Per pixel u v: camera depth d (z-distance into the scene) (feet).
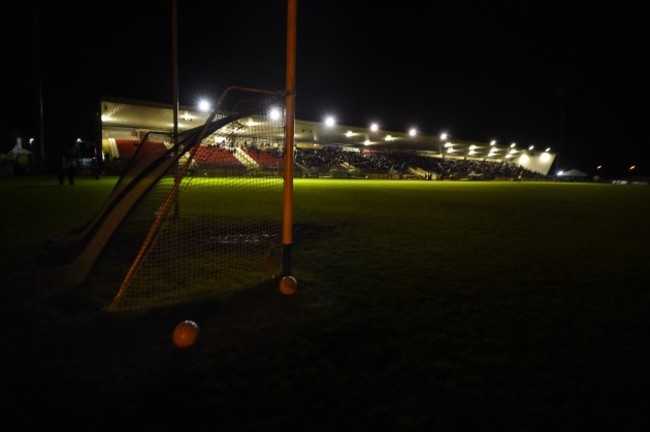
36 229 26.30
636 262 21.16
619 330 11.95
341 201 52.13
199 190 55.88
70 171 69.82
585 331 11.83
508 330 11.75
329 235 27.07
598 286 16.48
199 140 16.19
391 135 168.76
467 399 8.26
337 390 8.43
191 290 14.58
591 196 82.58
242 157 57.26
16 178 94.99
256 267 17.88
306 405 7.91
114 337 10.73
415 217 38.06
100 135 104.83
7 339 10.55
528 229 32.53
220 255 20.16
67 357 9.66
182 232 26.18
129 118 113.91
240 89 15.39
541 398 8.38
